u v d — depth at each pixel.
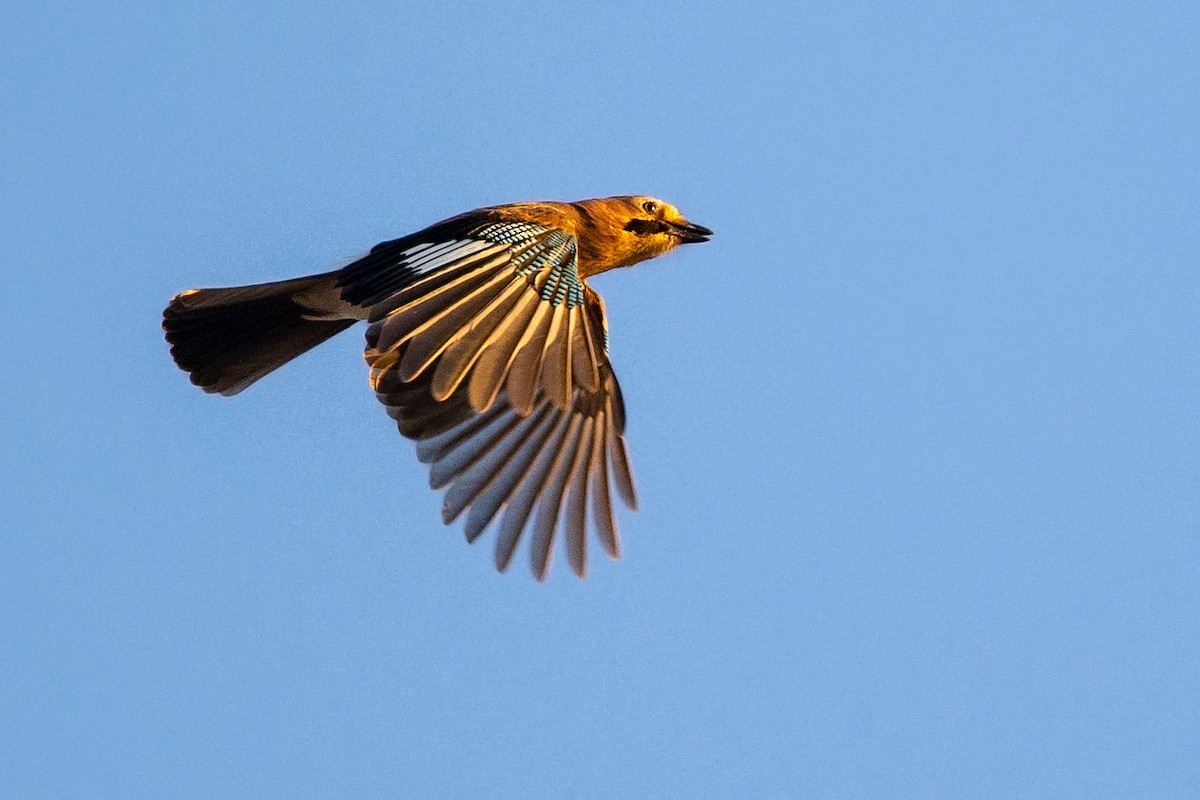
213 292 12.99
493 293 10.30
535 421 12.15
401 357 10.45
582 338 10.37
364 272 11.13
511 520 11.83
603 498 12.23
